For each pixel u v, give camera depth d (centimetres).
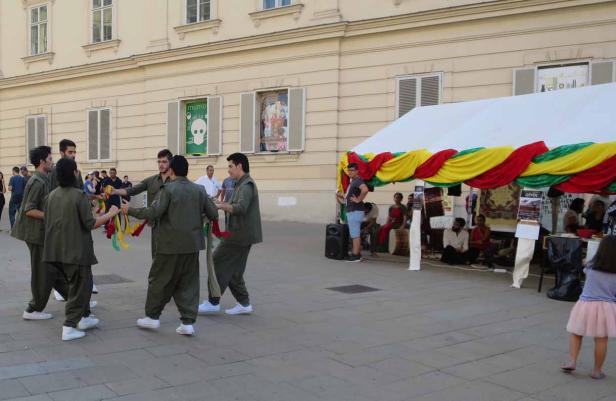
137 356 480
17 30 2428
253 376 443
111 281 807
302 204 1720
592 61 1341
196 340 533
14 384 409
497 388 429
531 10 1397
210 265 588
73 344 508
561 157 795
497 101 1077
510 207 1120
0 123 2512
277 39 1745
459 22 1490
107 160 2169
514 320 639
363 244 1196
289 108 1738
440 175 933
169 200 525
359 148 1110
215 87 1889
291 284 830
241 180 613
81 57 2228
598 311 444
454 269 1002
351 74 1652
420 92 1552
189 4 1950
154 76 2023
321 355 499
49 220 512
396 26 1567
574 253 750
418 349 523
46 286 570
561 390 427
